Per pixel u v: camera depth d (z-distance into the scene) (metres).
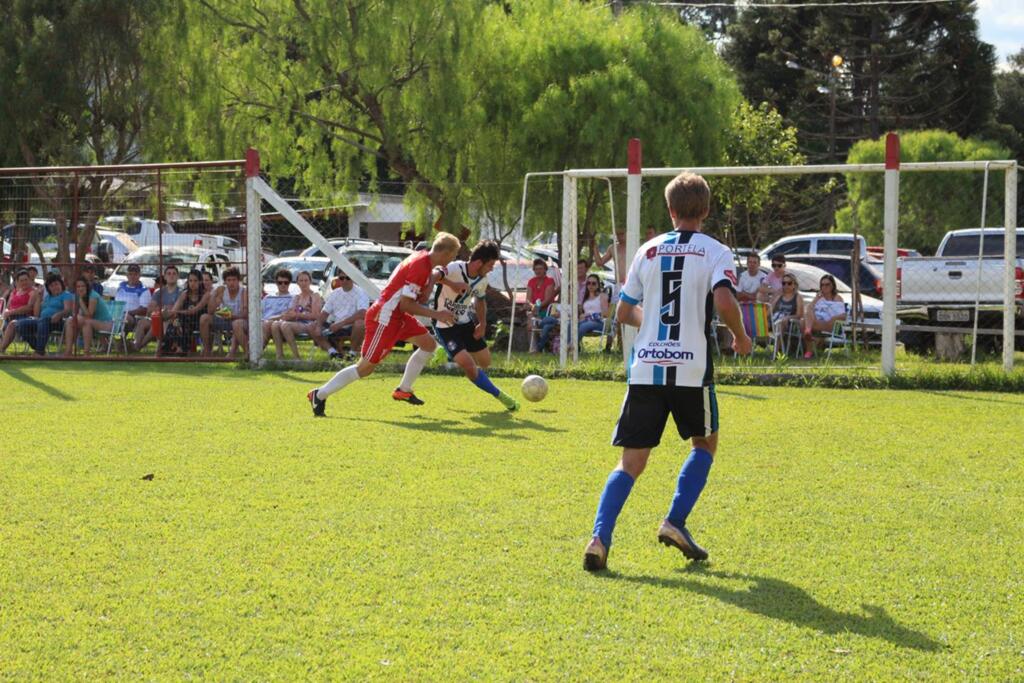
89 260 24.53
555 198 26.03
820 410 13.66
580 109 25.53
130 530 7.50
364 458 10.16
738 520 7.90
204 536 7.36
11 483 8.99
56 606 5.95
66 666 5.14
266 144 27.59
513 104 26.47
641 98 25.45
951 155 41.91
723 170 16.41
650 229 23.80
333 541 7.25
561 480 9.19
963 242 23.91
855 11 58.09
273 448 10.69
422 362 13.62
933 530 7.65
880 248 37.84
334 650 5.35
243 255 20.58
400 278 12.81
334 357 19.80
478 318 13.54
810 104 61.12
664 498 8.55
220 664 5.17
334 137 27.72
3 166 26.77
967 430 12.04
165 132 26.64
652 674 5.07
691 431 6.79
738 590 6.29
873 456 10.43
